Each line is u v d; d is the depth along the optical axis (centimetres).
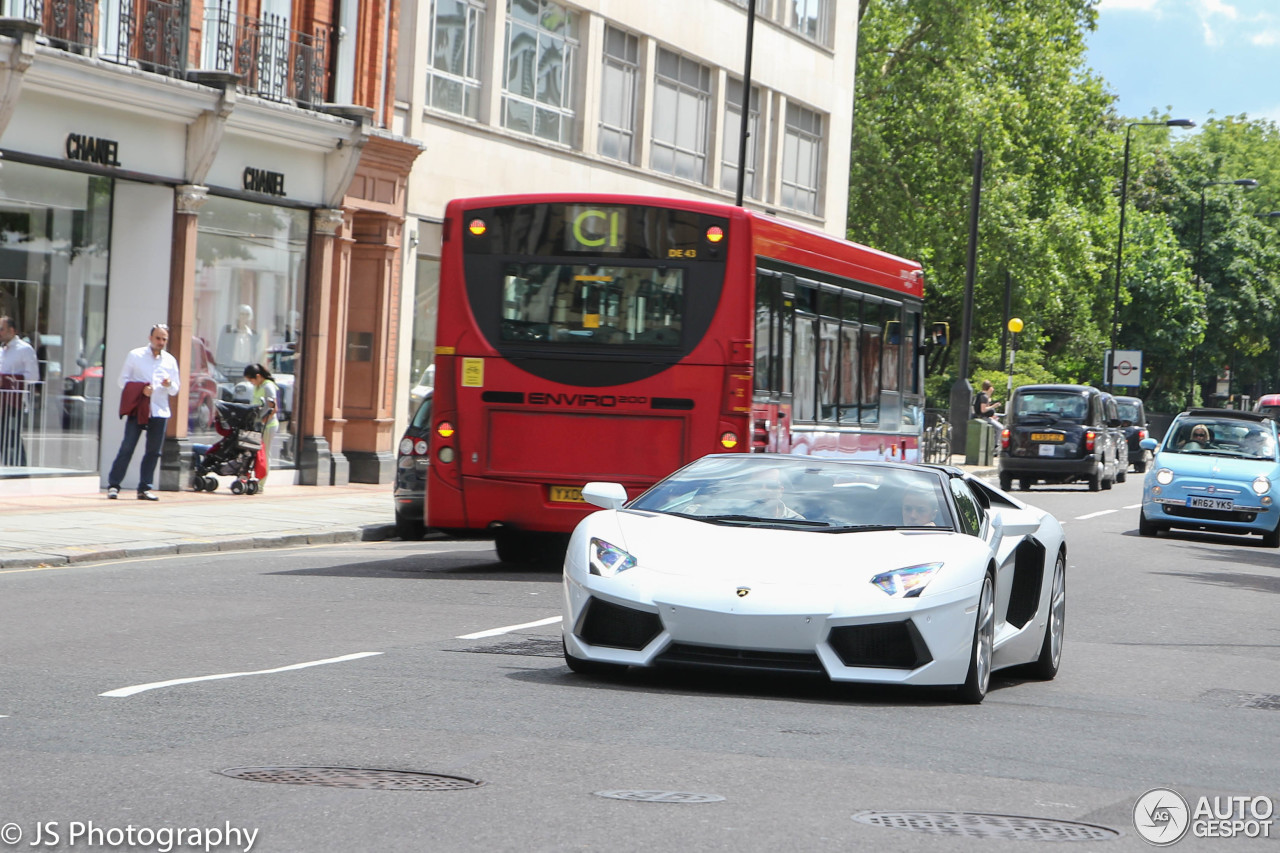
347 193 3684
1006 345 8012
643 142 4994
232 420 3222
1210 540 3425
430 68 4053
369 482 3822
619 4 4819
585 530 1291
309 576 2034
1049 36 8038
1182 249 11275
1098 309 10450
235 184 3344
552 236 2112
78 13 2902
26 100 2836
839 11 6178
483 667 1315
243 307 3438
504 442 2125
